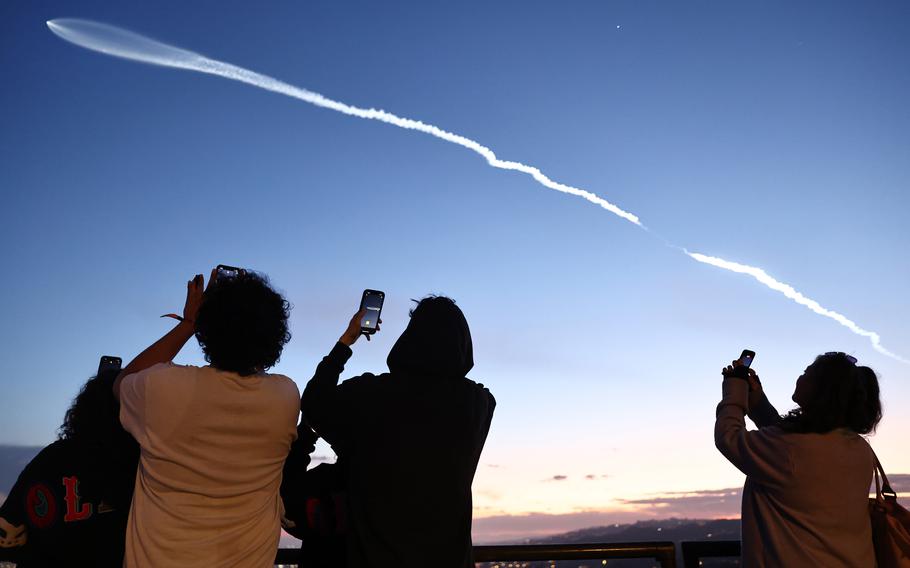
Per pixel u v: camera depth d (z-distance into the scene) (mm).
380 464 2535
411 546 2486
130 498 2426
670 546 3434
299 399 2508
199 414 2260
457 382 2756
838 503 3088
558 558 3322
